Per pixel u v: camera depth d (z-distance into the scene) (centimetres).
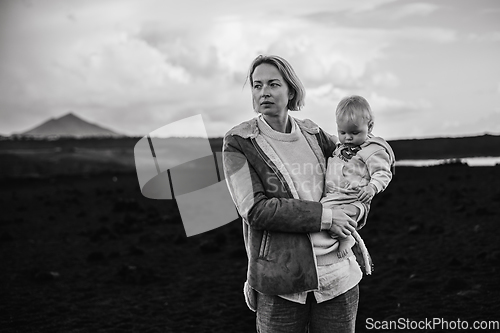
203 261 788
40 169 3997
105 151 5666
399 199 1244
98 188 2131
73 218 1305
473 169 1836
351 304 276
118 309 572
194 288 645
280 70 275
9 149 5859
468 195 1215
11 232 1117
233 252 807
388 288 590
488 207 1037
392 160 303
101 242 974
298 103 285
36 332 505
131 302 597
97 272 748
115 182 2494
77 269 771
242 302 581
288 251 263
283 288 261
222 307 564
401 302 542
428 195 1273
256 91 278
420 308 519
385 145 299
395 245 796
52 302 607
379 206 1155
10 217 1352
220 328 501
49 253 894
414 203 1168
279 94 274
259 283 264
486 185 1373
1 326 524
